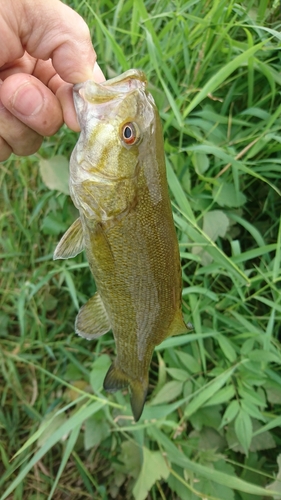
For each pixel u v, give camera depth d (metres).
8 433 0.30
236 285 0.25
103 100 0.14
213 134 0.27
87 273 0.30
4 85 0.17
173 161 0.26
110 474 0.28
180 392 0.25
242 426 0.23
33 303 0.32
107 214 0.15
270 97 0.26
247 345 0.25
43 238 0.32
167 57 0.25
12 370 0.30
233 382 0.25
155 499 0.26
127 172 0.14
